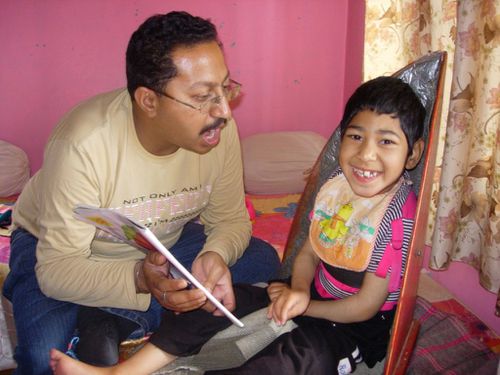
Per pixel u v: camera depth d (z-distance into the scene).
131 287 1.17
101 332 1.18
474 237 1.67
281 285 1.26
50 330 1.20
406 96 1.08
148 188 1.22
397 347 1.07
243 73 2.65
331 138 1.27
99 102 1.22
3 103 2.50
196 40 1.01
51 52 2.46
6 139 2.56
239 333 1.18
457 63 1.50
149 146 1.18
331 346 1.12
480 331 1.56
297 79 2.70
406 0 1.75
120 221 0.93
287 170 2.38
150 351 1.14
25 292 1.29
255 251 1.53
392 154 1.08
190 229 1.59
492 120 1.47
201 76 1.01
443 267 1.69
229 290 1.22
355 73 2.56
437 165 1.71
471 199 1.61
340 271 1.20
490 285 1.54
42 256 1.19
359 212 1.18
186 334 1.15
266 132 2.70
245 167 2.40
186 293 1.06
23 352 1.21
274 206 2.27
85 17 2.43
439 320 1.56
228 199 1.44
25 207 1.43
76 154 1.12
